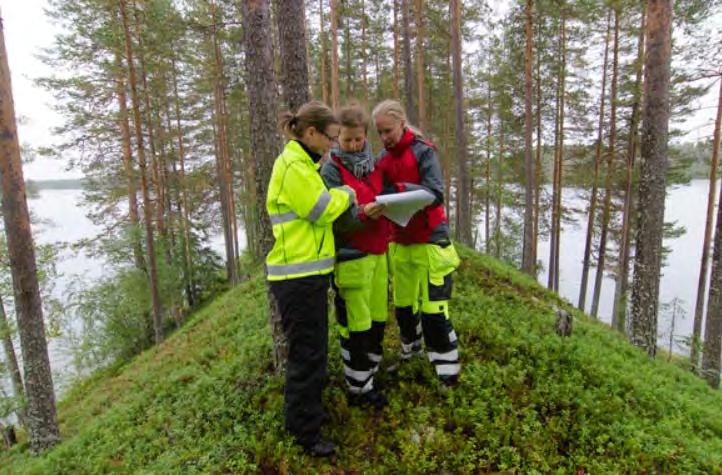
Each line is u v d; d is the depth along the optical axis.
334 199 2.89
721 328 10.80
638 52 14.16
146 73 15.22
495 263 11.62
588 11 13.48
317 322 3.04
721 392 7.10
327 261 3.02
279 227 2.97
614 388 4.36
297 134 2.98
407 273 3.84
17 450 8.52
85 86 14.57
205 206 24.25
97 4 13.05
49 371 7.59
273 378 4.34
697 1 10.59
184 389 5.85
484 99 22.31
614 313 17.42
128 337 17.20
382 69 22.81
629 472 3.30
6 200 7.02
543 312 7.63
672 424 4.05
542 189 20.38
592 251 20.42
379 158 3.60
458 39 13.29
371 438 3.46
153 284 15.01
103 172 17.14
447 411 3.64
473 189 24.83
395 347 4.66
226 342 7.93
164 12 12.46
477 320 5.52
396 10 17.31
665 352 15.27
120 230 16.42
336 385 4.02
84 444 5.57
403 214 3.18
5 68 6.70
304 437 3.21
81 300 15.96
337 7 15.37
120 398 8.67
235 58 17.98
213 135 22.48
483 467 3.20
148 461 4.08
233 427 3.85
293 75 4.46
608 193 16.41
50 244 12.55
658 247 7.64
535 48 15.20
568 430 3.59
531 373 4.26
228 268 21.00
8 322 10.45
